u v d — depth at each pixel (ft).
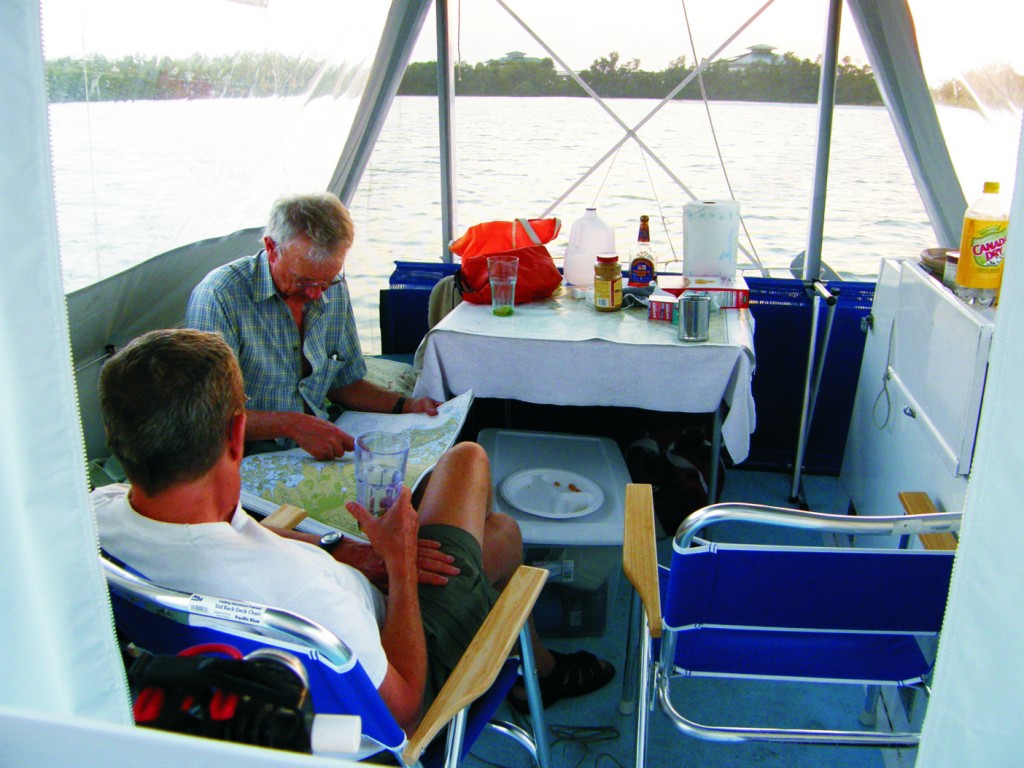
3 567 3.13
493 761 6.41
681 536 4.69
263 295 7.59
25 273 2.96
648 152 11.43
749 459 11.24
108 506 4.00
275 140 9.30
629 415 10.61
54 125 6.42
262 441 7.66
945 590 4.75
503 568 6.37
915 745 4.88
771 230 20.44
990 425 2.67
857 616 4.94
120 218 7.34
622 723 6.81
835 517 4.63
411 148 13.52
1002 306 2.59
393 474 5.69
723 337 8.32
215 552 3.83
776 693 7.25
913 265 7.79
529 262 9.54
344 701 3.63
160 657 2.26
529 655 5.39
